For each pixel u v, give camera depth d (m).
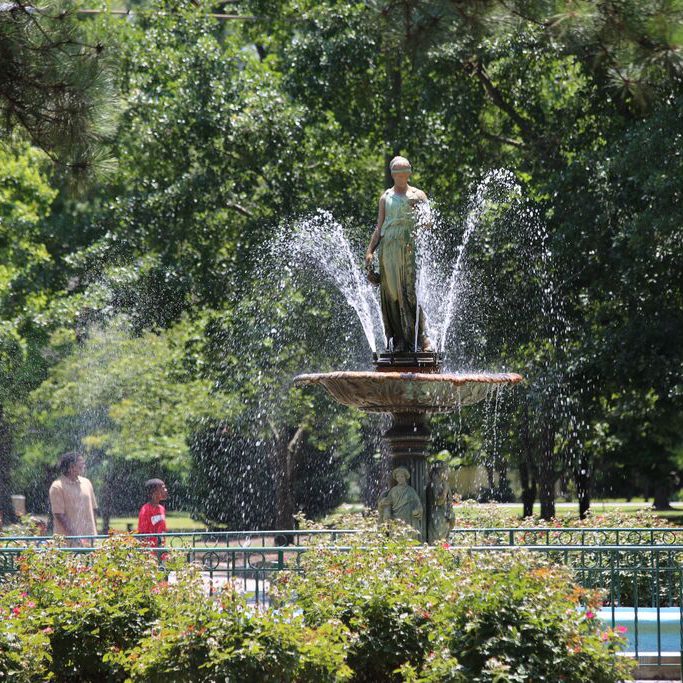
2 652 11.56
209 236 43.88
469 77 40.41
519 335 39.09
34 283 48.28
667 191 31.20
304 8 42.91
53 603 13.50
